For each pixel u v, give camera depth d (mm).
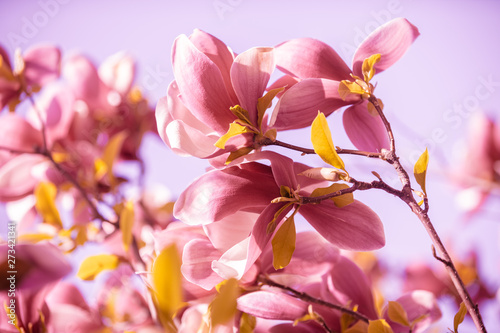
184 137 770
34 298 808
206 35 804
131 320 908
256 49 783
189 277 780
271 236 796
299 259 839
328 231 795
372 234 792
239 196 777
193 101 779
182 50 773
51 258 743
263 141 784
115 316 908
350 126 842
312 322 838
